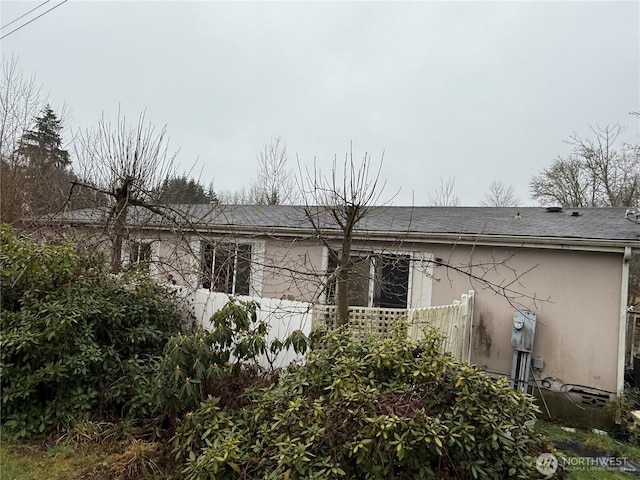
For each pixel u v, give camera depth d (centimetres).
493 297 689
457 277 718
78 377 433
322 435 290
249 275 825
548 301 648
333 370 348
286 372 416
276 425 305
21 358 426
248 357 430
